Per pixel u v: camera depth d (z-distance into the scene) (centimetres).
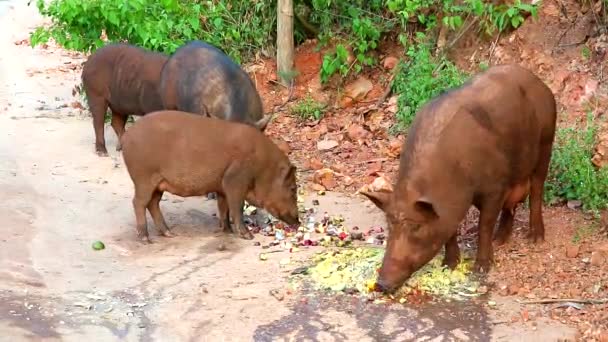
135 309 638
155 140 752
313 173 952
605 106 895
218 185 766
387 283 623
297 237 774
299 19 1231
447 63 1034
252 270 705
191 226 813
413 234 619
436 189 619
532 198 724
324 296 654
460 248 734
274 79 1209
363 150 1013
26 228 795
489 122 637
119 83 1017
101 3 1112
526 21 1009
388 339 591
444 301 641
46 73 1512
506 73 675
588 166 805
